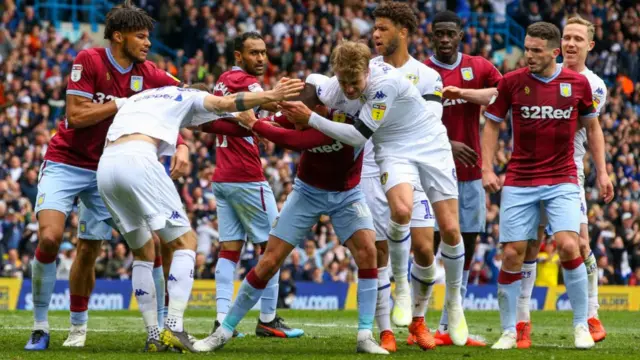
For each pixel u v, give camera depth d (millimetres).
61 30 31125
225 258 11922
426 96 10164
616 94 31641
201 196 23453
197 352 8758
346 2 32969
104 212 9555
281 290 21797
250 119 8906
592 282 11484
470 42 32406
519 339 10258
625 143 29328
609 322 15242
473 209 11328
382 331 9516
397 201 9289
